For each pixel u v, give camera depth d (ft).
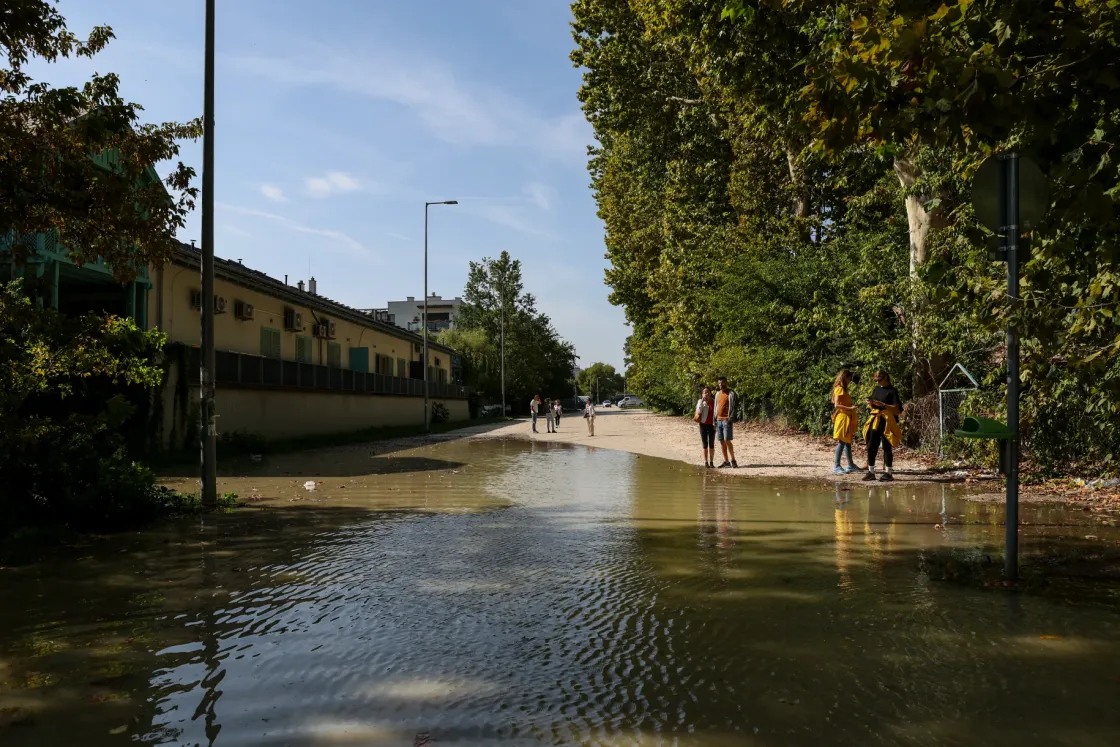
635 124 103.96
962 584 18.52
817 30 37.78
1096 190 16.99
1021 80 17.69
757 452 65.05
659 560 22.40
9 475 28.30
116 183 28.86
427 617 16.61
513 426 163.63
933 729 10.43
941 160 43.62
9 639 15.17
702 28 49.39
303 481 48.52
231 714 11.37
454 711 11.41
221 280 86.94
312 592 19.02
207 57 37.29
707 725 10.75
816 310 70.49
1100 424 35.27
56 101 27.12
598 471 54.13
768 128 53.11
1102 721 10.59
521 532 27.94
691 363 107.45
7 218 28.04
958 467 45.68
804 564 21.42
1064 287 22.38
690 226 101.30
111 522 29.94
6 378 30.07
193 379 69.26
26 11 25.54
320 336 115.34
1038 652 13.47
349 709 11.53
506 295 310.04
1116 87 16.76
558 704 11.64
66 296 72.38
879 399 42.29
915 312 54.24
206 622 16.35
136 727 10.92
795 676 12.60
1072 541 23.58
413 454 75.77
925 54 17.20
